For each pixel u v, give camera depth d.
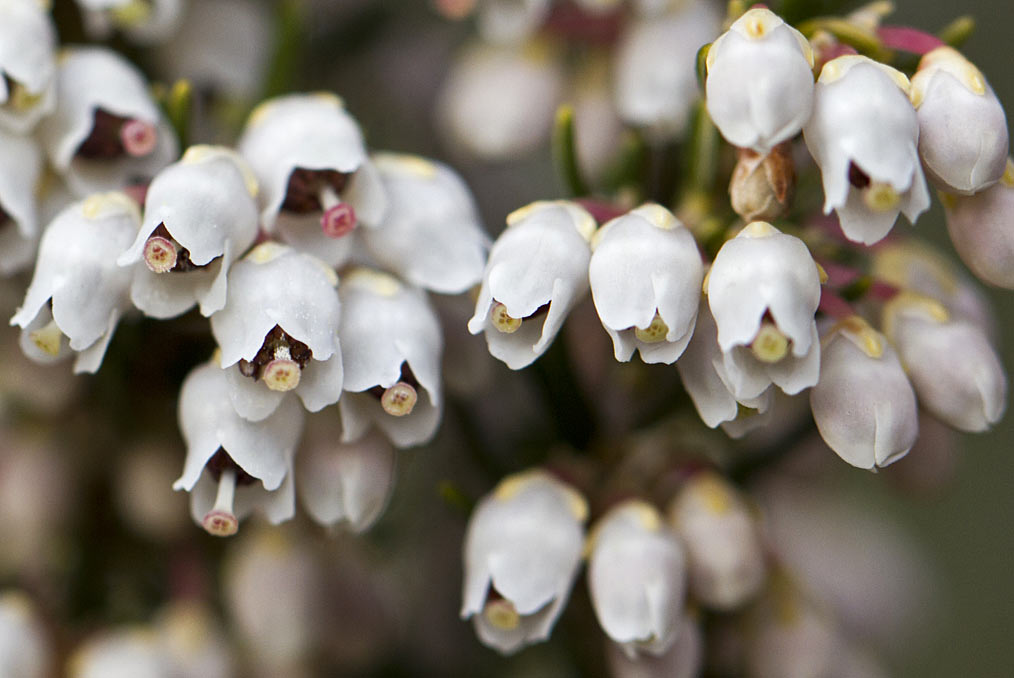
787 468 0.11
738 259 0.09
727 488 0.09
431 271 0.09
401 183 0.09
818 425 0.09
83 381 0.10
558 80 0.11
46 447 0.10
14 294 0.09
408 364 0.09
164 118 0.09
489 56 0.11
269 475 0.09
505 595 0.09
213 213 0.09
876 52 0.09
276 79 0.10
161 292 0.09
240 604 0.10
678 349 0.09
